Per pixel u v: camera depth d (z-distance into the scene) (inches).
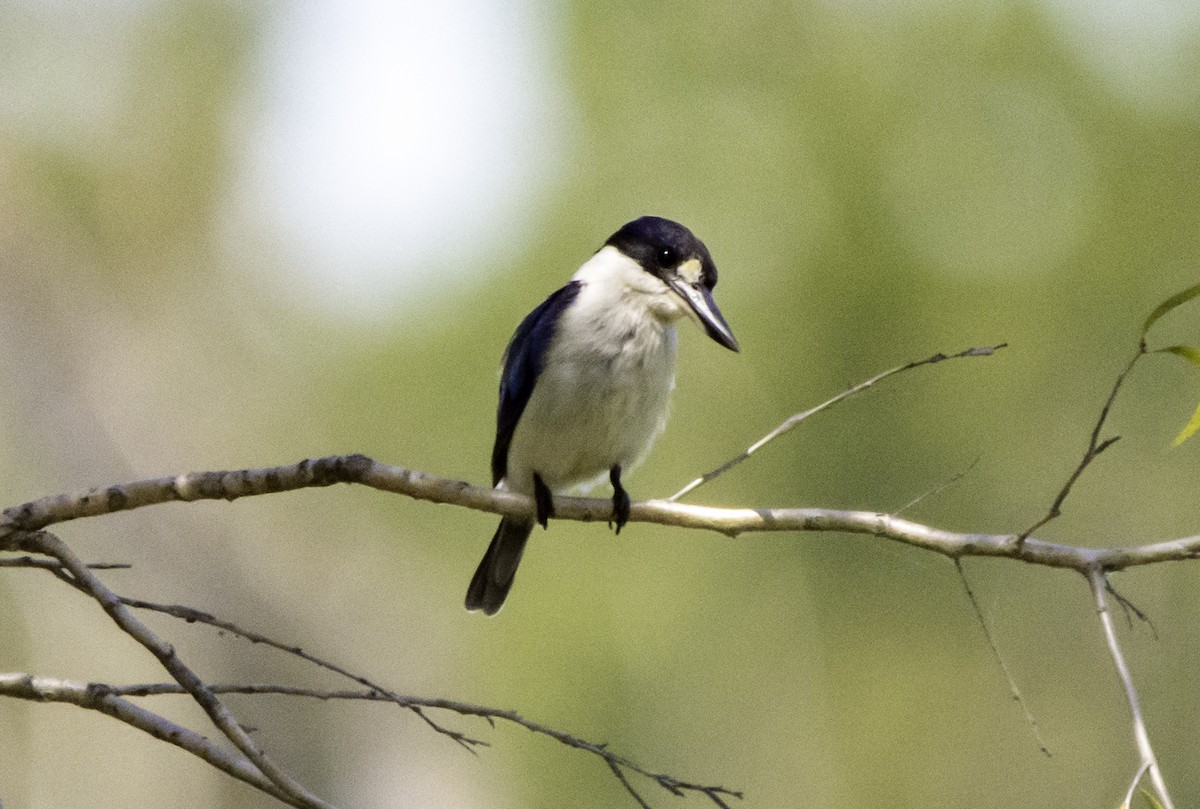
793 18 596.1
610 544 595.5
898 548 547.8
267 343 666.8
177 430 616.4
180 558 537.6
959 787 523.5
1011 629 530.0
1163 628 514.0
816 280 569.6
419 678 587.8
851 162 575.8
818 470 553.3
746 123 602.9
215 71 650.2
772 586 571.8
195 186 650.8
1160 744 502.0
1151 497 538.0
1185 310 550.9
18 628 474.0
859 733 542.9
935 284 561.6
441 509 636.7
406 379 659.4
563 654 589.9
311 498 610.9
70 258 613.6
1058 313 558.3
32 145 617.3
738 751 562.6
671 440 579.2
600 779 573.3
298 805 152.1
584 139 630.5
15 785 451.2
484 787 573.9
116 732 473.7
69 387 585.3
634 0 621.3
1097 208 566.9
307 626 560.7
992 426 546.3
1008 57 576.1
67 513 178.7
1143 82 573.3
